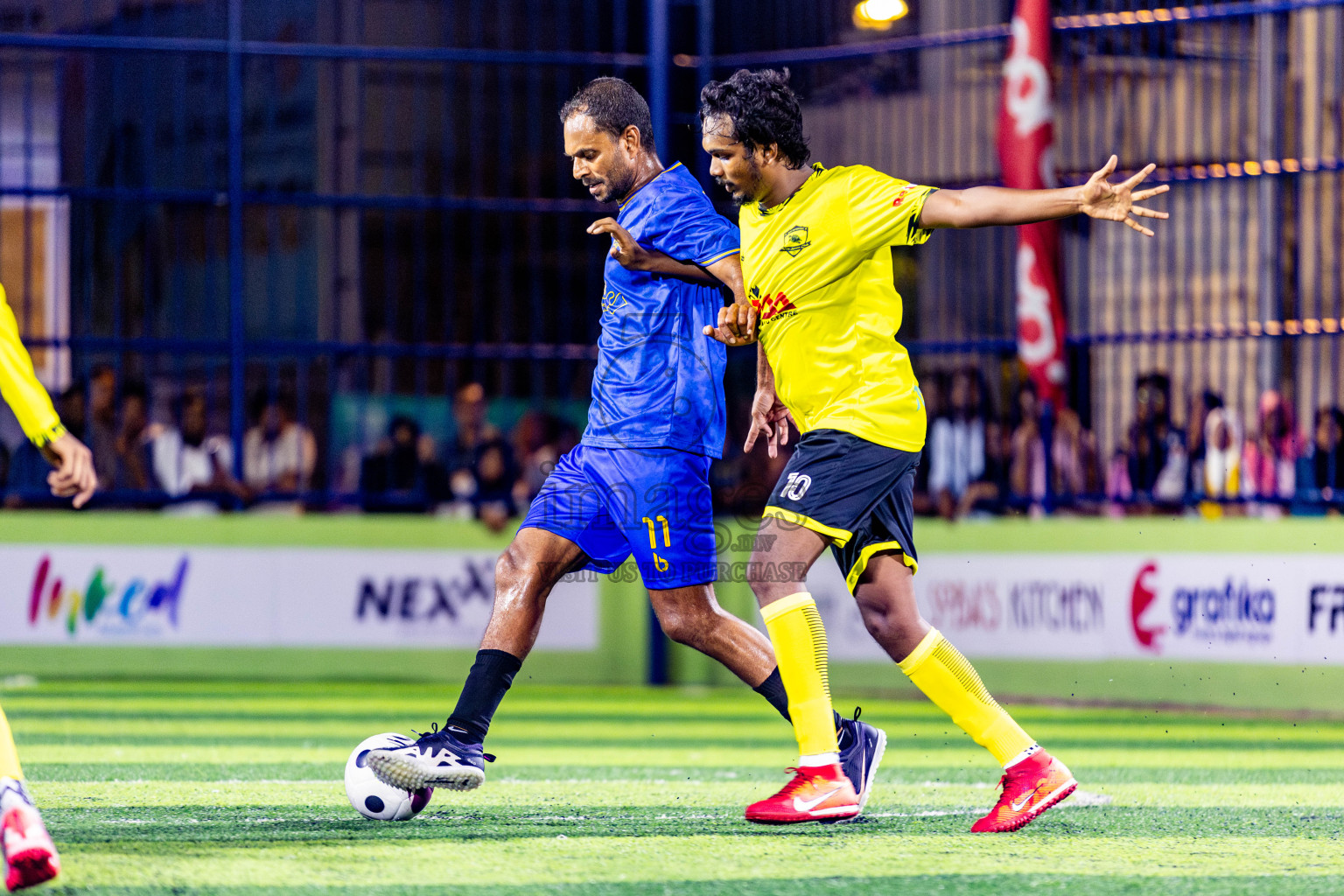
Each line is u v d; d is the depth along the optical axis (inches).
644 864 467.2
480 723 551.8
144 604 1409.9
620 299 576.7
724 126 543.5
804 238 539.2
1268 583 1204.5
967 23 1590.8
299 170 1781.5
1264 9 1237.7
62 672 1395.2
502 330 1461.6
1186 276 1288.1
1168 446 1295.5
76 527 1406.3
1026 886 437.7
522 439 1486.2
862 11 1412.4
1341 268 1259.8
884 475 540.4
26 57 1407.5
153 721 1034.7
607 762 826.8
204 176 1776.6
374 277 1787.6
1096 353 1417.3
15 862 394.3
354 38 1785.2
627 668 1454.2
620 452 573.6
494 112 1831.9
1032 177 1240.8
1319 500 1201.4
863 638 1349.7
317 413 1642.5
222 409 1688.0
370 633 1425.9
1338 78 1342.3
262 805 607.5
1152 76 1409.9
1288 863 489.1
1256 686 1204.5
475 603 1437.0
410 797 556.4
